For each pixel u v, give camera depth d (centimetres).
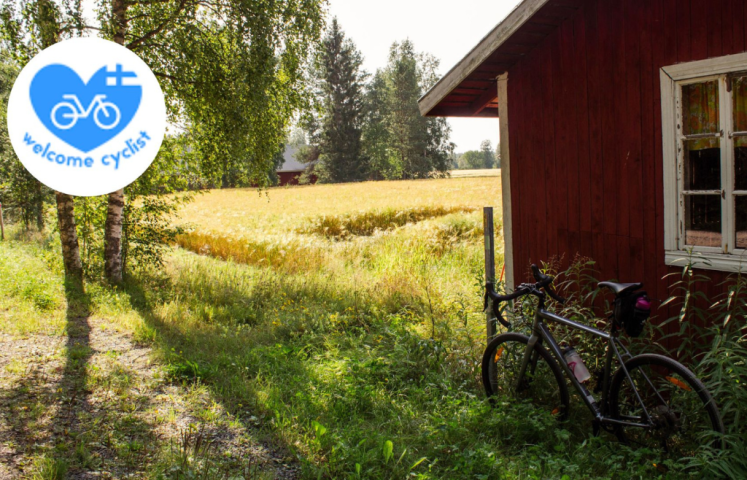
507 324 449
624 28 461
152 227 1198
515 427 392
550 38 528
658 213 444
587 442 378
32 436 386
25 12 927
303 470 343
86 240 1169
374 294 919
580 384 390
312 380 525
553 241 543
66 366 552
